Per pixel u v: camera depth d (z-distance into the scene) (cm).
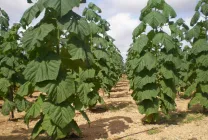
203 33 857
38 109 494
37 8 454
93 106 977
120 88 2100
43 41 477
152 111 702
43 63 451
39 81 439
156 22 671
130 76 954
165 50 715
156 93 688
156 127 702
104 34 1089
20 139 624
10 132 702
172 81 709
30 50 464
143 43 673
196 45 837
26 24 466
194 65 925
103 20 1000
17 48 802
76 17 470
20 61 820
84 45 491
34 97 1490
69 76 479
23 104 718
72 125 512
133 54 807
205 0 843
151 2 699
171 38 683
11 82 798
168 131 662
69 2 429
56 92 450
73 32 461
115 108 1048
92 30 878
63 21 451
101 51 872
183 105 1084
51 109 464
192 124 734
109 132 657
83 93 566
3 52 795
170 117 823
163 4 709
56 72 444
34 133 511
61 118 463
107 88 1076
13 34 792
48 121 487
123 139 600
